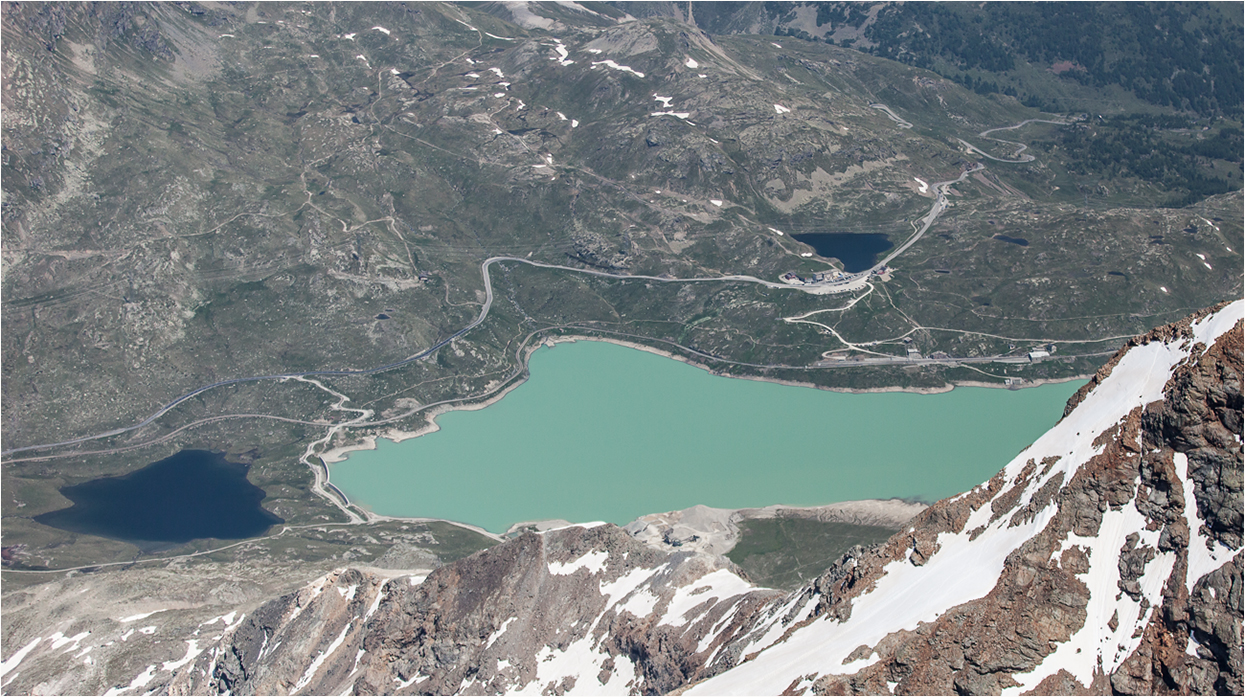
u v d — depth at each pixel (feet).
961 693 393.50
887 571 474.90
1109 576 407.44
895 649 413.80
